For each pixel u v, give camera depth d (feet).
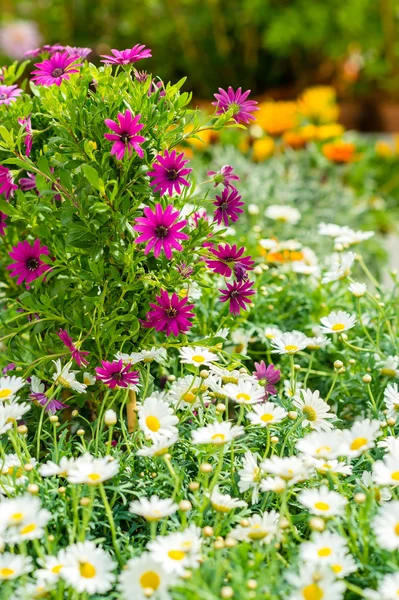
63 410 5.52
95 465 4.51
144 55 5.07
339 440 4.65
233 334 5.88
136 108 5.05
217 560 4.36
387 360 5.56
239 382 4.90
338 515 4.59
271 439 4.89
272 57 15.44
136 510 4.44
